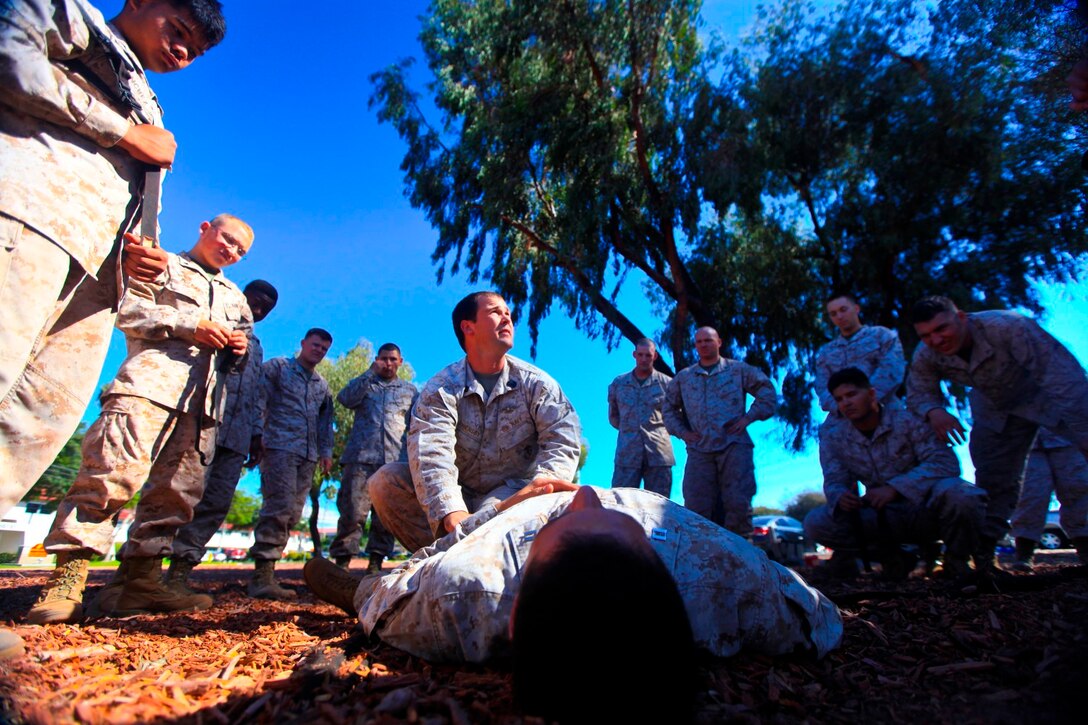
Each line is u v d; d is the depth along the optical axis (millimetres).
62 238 2082
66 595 2867
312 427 5484
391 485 3104
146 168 2490
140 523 3324
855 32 11680
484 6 13039
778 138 12000
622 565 1062
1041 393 3801
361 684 1676
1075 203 10727
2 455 2150
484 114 13070
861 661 1957
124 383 3059
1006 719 1420
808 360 13609
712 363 5914
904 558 4531
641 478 6633
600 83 12633
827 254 13188
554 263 13883
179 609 3443
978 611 2492
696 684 1071
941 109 10656
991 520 4246
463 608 1824
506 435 2969
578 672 961
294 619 3025
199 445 3359
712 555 1848
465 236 13672
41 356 2264
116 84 2346
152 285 3283
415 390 6430
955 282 11680
